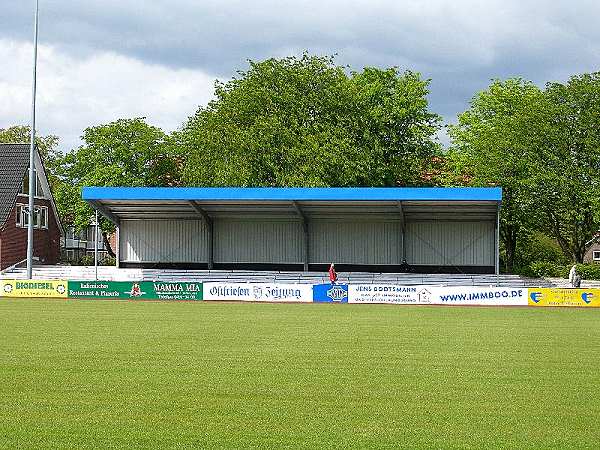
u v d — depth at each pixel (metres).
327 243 57.34
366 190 49.94
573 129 63.00
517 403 14.04
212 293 44.75
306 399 14.23
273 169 60.28
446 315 34.16
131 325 27.94
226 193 51.50
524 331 26.75
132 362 18.42
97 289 45.72
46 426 12.12
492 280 53.19
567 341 23.59
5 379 16.05
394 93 69.44
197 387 15.27
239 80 64.12
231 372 17.06
